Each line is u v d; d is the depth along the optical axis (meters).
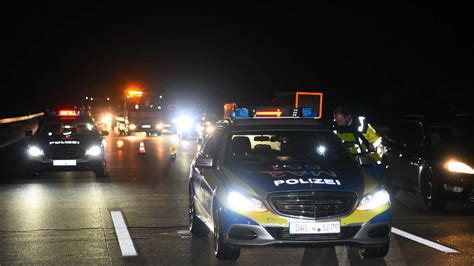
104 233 9.89
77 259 8.21
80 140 17.62
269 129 9.12
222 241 7.86
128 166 20.94
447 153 12.49
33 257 8.31
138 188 15.31
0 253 8.53
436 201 12.27
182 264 7.98
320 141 9.27
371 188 7.86
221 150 8.85
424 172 12.71
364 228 7.63
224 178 8.13
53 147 17.45
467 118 13.70
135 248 8.86
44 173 18.94
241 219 7.61
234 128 9.14
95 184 16.14
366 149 12.85
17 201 13.23
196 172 9.69
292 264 7.99
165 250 8.74
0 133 37.69
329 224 7.54
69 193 14.45
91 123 19.05
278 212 7.54
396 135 14.45
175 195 14.09
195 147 30.56
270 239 7.52
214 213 8.16
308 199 7.58
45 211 11.94
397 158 14.04
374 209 7.73
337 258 8.30
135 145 32.06
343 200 7.65
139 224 10.64
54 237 9.57
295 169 8.20
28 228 10.27
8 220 10.98
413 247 8.95
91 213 11.73
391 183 14.29
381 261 8.14
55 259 8.21
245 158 8.84
